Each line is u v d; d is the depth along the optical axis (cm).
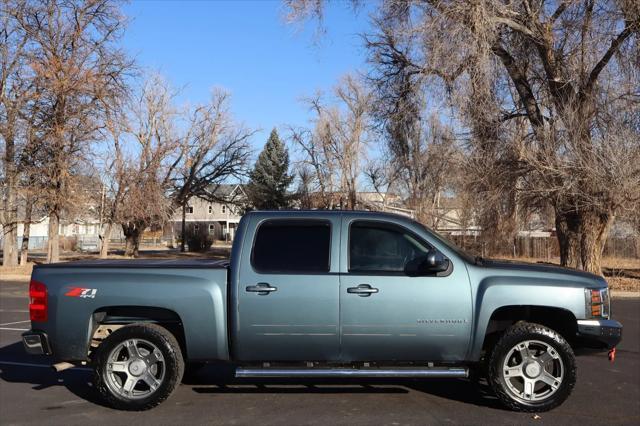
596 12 1850
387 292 562
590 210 1941
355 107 4422
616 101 1859
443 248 579
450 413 566
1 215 3061
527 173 1905
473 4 1739
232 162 4569
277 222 590
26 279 2595
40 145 2650
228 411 575
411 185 3581
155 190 3375
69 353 577
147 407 572
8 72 2659
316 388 659
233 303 566
